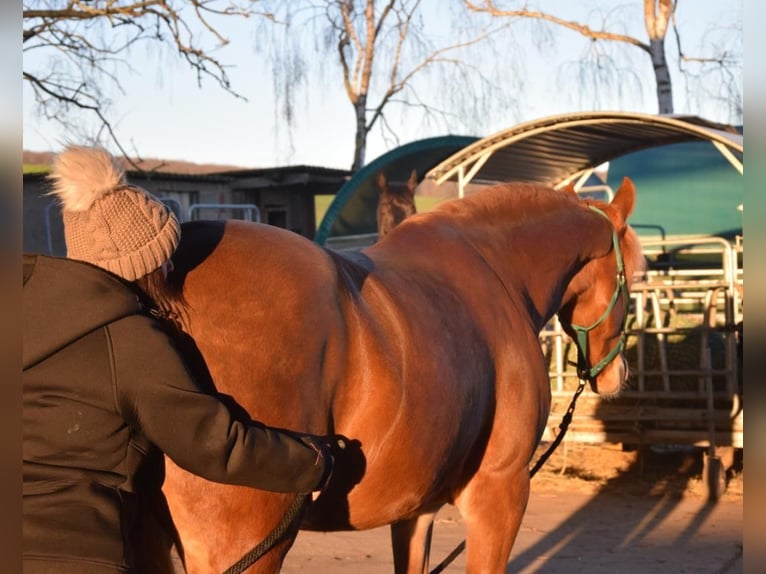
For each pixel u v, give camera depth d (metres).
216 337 2.34
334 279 2.62
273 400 2.38
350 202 13.51
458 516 7.12
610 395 4.46
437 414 2.85
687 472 8.38
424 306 2.99
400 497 2.85
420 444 2.81
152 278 2.26
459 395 2.97
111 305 2.10
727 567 5.67
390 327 2.78
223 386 2.32
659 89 15.40
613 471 8.41
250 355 2.36
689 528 6.62
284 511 2.41
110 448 2.13
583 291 4.27
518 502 3.42
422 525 3.57
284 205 18.73
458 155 9.91
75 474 2.09
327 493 2.68
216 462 2.16
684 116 9.30
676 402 7.89
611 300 4.30
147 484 2.30
